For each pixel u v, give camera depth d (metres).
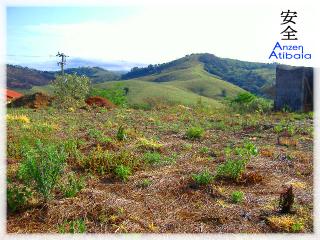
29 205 6.70
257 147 11.28
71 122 15.55
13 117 15.38
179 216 6.59
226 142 12.34
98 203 6.71
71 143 10.61
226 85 132.12
